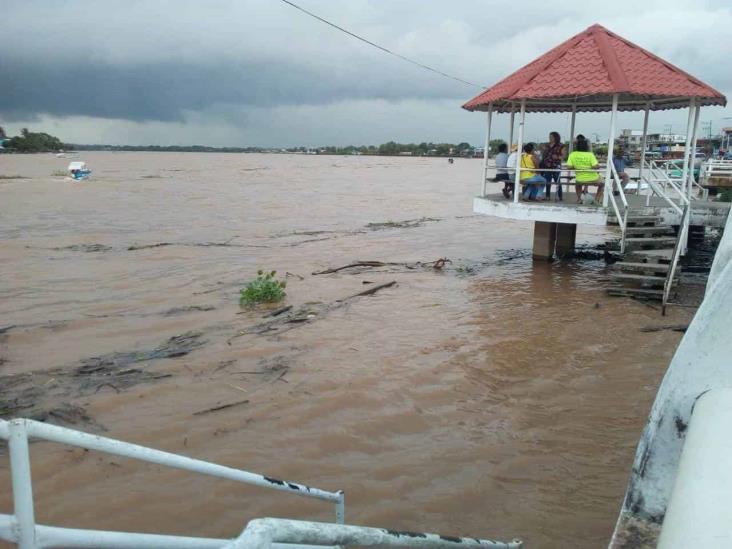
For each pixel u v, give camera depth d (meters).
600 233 23.48
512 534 4.93
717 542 1.44
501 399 7.50
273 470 5.89
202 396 7.56
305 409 7.17
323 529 1.88
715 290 2.17
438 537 2.68
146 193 41.72
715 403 1.98
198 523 5.07
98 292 13.05
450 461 6.09
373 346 9.39
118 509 5.21
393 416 7.02
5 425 1.69
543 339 9.67
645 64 13.82
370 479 5.77
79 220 25.89
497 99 14.67
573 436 6.56
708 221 14.48
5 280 14.16
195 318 10.99
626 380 8.01
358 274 15.07
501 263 16.64
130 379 8.09
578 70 13.60
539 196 16.09
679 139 66.00
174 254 17.91
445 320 10.81
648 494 2.23
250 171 84.00
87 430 6.63
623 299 12.16
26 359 8.88
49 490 5.48
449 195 44.09
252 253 18.28
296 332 10.09
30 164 85.06
